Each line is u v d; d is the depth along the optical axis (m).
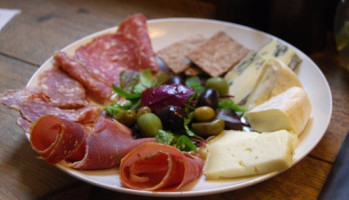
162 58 0.56
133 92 0.51
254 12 0.63
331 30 0.62
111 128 0.42
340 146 0.45
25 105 0.45
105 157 0.40
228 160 0.41
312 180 0.42
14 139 0.46
